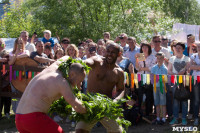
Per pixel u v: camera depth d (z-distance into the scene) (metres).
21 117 3.28
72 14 13.63
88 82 4.16
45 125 3.24
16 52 6.30
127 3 12.84
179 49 6.03
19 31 16.28
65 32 13.46
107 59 3.99
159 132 5.48
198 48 5.89
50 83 3.26
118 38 7.86
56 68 3.40
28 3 16.23
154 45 6.62
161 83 5.75
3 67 6.38
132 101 5.84
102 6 13.13
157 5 15.05
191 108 6.26
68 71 3.35
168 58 6.56
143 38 12.50
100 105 3.55
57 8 13.90
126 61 6.03
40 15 14.53
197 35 14.02
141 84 5.93
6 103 6.54
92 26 13.05
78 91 3.58
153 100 6.27
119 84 4.18
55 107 3.68
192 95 5.95
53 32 14.21
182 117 5.95
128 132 5.51
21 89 6.37
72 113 3.55
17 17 16.86
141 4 13.02
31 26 16.52
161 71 5.93
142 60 6.13
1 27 17.03
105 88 4.10
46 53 7.05
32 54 6.28
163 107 5.97
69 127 5.89
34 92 3.28
